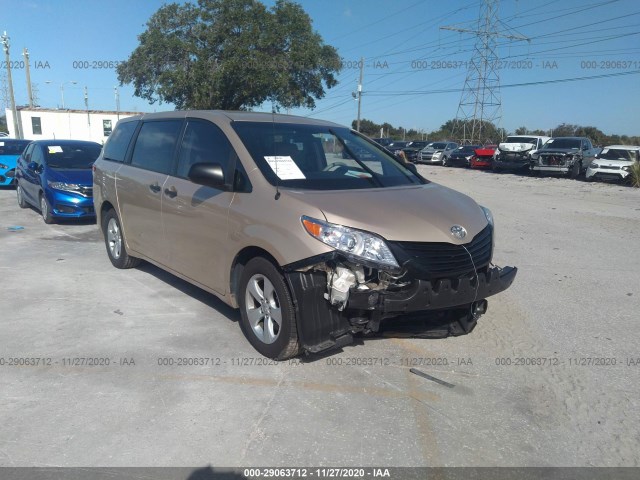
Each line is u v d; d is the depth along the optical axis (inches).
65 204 379.9
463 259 157.5
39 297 225.1
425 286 150.8
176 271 211.0
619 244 350.0
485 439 129.1
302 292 149.0
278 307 159.9
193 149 202.7
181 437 127.0
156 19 1025.5
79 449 122.0
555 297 234.8
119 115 2018.9
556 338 189.3
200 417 135.6
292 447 124.2
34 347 175.3
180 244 202.4
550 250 329.1
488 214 194.7
